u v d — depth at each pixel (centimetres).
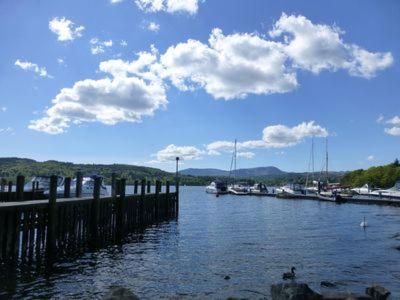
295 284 1417
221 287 1798
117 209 3084
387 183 16062
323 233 3625
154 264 2242
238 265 2238
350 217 5334
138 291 1733
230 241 3089
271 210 6569
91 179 4594
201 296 1662
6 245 1812
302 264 2280
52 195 2123
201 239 3183
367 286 1839
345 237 3369
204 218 5072
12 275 1853
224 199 10269
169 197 4884
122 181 3100
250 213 5941
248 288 1784
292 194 10244
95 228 2636
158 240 3114
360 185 17000
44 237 2141
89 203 2612
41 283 1791
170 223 4400
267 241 3103
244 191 12188
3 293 1634
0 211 1759
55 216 2148
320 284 1855
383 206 7625
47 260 2102
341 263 2312
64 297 1619
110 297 1300
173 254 2539
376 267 2216
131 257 2422
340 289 1780
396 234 3547
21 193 2580
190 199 10312
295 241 3116
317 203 8525
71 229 2381
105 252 2562
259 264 2267
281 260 2380
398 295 1669
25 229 1961
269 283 1869
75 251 2431
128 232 3359
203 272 2073
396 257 2495
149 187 4388
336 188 12569
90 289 1738
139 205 3697
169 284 1845
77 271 2025
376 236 3444
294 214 5794
